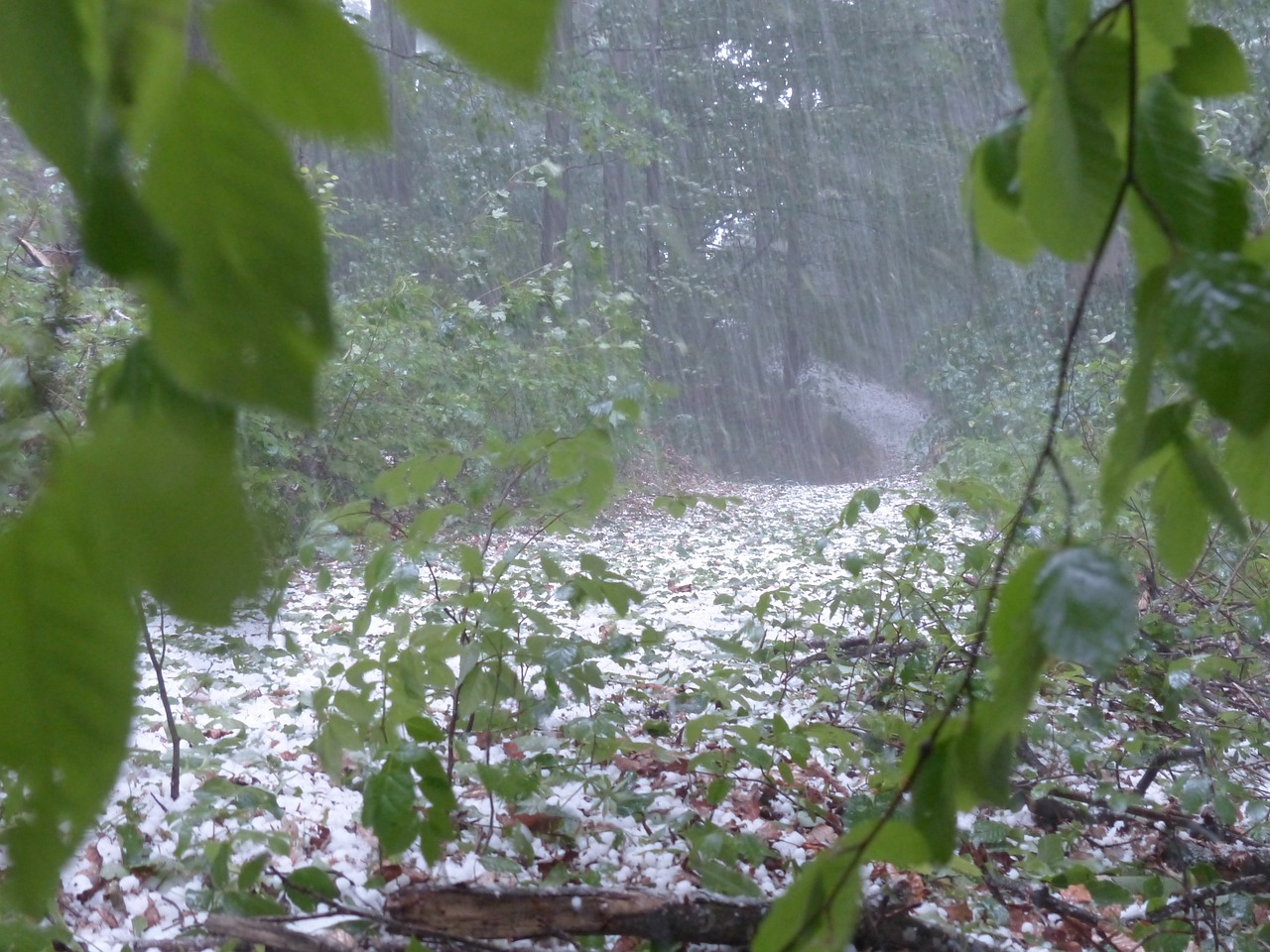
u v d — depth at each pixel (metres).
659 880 2.47
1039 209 0.56
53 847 0.28
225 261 0.29
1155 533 0.68
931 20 14.27
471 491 2.49
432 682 2.58
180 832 2.34
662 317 16.22
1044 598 0.48
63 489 0.29
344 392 5.27
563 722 3.55
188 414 0.30
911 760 0.63
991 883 2.49
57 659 0.28
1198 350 0.45
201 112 0.30
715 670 3.46
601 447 2.33
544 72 0.28
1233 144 4.24
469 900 2.01
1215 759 3.03
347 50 0.31
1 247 2.19
